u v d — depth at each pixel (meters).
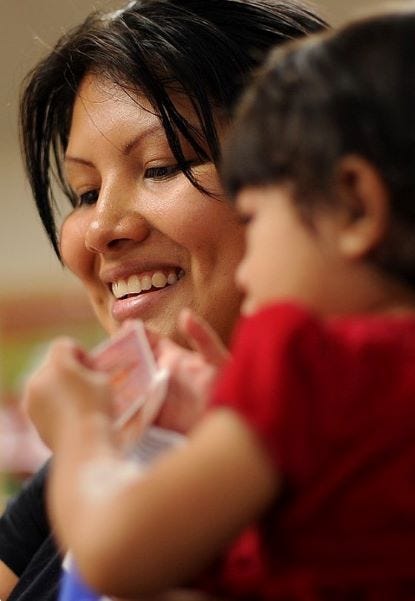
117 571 0.92
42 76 2.00
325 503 0.95
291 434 0.93
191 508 0.92
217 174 1.75
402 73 1.00
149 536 0.92
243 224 1.76
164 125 1.75
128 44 1.78
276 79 1.06
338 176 0.98
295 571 0.97
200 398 1.27
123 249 1.82
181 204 1.75
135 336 1.26
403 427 0.95
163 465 0.95
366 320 1.00
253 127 1.05
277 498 0.95
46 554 1.70
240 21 1.80
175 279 1.82
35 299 5.14
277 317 0.97
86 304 5.12
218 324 1.80
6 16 4.53
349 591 0.96
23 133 2.09
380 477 0.95
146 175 1.81
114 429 1.05
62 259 2.07
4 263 5.15
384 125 0.98
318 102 1.01
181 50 1.75
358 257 0.98
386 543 0.95
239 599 1.03
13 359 5.08
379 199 0.97
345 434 0.95
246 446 0.93
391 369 0.96
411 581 0.96
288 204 1.02
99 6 2.08
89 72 1.85
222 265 1.77
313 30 1.86
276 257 1.02
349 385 0.95
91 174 1.88
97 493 0.96
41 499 1.90
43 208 2.11
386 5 1.10
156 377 1.25
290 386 0.94
